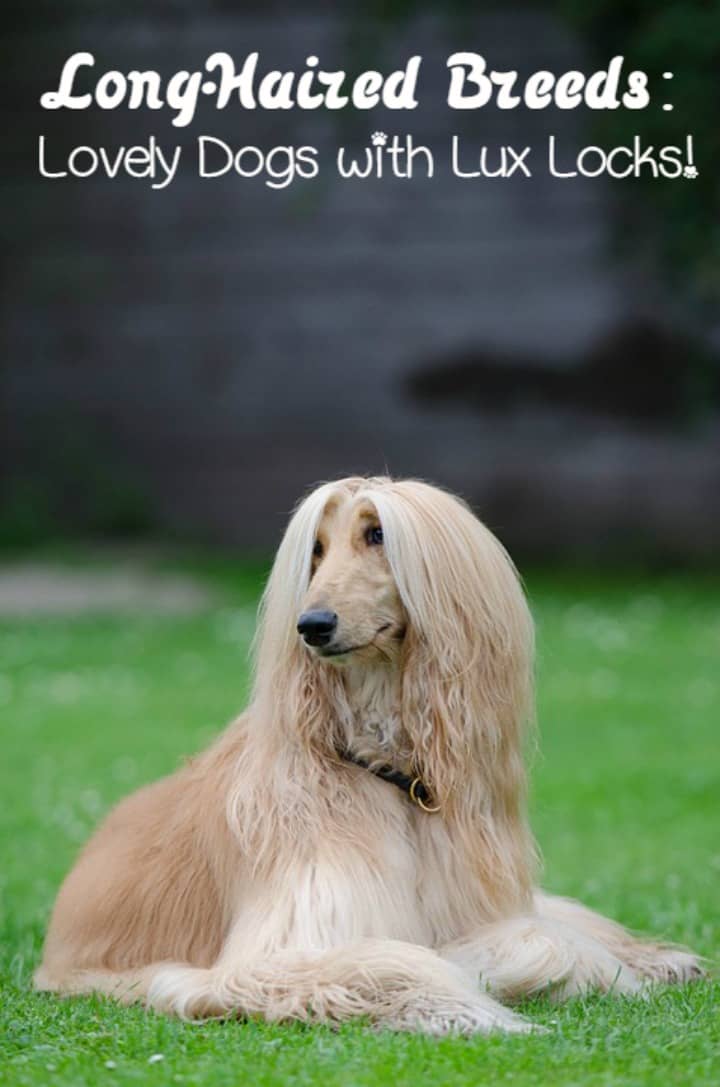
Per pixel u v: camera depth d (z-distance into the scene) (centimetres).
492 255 2514
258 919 564
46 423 2655
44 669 1684
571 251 2489
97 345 2645
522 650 593
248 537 2600
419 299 2548
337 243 2561
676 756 1240
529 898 602
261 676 585
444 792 575
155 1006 563
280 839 571
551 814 1059
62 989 617
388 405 2564
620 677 1569
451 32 2384
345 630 563
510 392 2533
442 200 2516
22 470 2639
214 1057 487
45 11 2588
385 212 2538
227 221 2589
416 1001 523
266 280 2591
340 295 2572
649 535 2477
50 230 2631
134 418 2642
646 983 599
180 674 1647
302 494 2584
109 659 1738
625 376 2492
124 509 2614
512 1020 526
